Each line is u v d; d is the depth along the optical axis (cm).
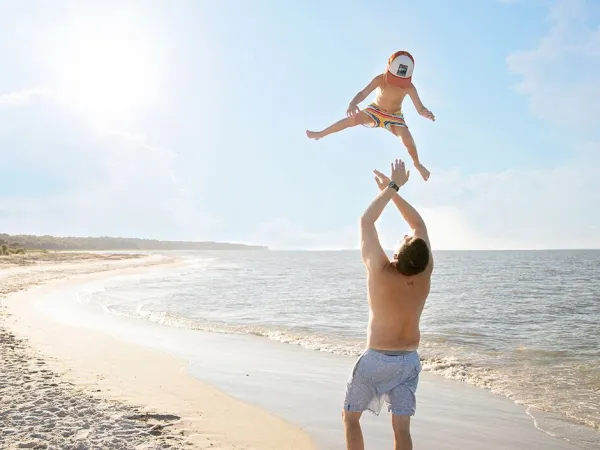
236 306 1823
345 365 892
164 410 612
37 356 875
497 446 531
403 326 357
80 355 905
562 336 1241
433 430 578
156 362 877
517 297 2272
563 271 4909
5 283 2359
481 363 926
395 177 381
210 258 10044
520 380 800
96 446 482
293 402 668
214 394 694
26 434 507
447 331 1311
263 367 871
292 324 1398
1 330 1121
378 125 435
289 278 3619
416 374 365
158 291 2411
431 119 427
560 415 629
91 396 652
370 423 588
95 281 2891
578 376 827
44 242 14012
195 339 1148
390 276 356
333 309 1742
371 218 371
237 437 536
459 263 7412
